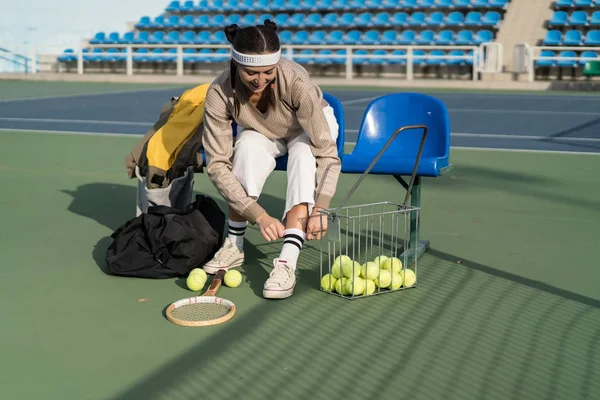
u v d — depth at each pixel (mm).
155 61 22969
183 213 3779
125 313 3211
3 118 11125
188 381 2568
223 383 2551
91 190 5777
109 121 10906
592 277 3709
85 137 8992
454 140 8961
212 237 3766
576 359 2754
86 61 23516
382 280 3451
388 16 21312
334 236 3455
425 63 20047
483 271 3820
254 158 3592
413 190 3895
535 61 19250
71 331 3004
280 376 2607
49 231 4539
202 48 22641
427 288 3561
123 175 6449
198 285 3486
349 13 21953
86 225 4695
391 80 19016
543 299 3398
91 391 2494
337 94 16438
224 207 5293
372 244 4320
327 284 3490
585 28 20422
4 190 5719
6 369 2654
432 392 2490
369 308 3293
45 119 11062
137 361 2727
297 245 3523
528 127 10359
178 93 16703
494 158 7457
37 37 23906
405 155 4145
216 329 3035
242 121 3645
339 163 3639
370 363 2715
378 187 5922
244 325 3082
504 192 5785
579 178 6363
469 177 6410
